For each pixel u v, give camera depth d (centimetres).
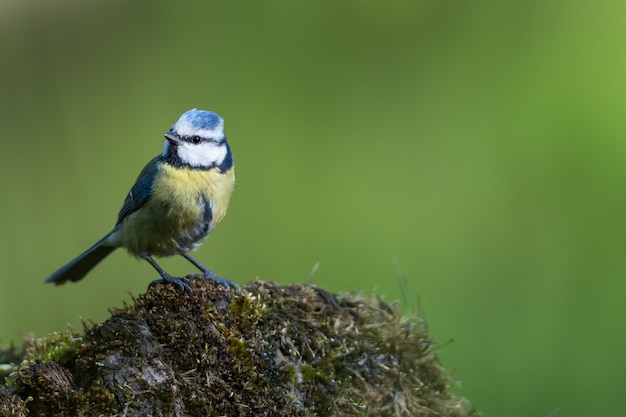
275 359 535
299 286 591
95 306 1138
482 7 1803
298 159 1415
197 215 688
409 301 642
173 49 1794
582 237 1157
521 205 1249
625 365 877
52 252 1272
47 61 1773
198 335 517
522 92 1504
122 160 1496
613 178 1286
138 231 695
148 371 492
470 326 965
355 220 1249
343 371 562
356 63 1698
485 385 860
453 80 1588
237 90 1630
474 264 1116
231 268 1168
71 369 508
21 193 1409
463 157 1383
